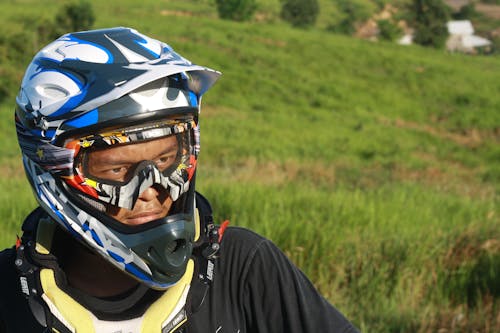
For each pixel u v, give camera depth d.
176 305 1.34
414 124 38.88
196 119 1.34
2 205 7.54
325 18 87.88
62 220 1.31
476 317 5.33
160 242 1.27
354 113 39.09
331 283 5.80
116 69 1.23
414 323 5.08
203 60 44.81
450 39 88.50
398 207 8.68
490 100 44.78
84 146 1.24
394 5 94.06
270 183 12.33
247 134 28.23
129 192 1.24
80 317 1.32
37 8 51.84
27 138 1.31
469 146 32.44
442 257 6.39
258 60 47.12
